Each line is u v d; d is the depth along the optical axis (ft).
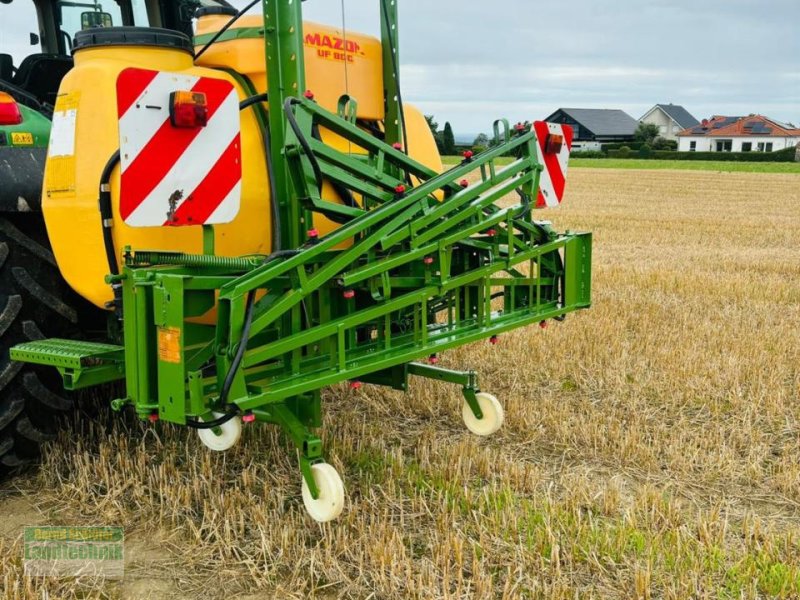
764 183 120.26
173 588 9.16
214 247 9.96
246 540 10.12
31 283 10.89
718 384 17.10
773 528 10.71
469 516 10.85
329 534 10.00
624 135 318.24
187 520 10.41
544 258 13.43
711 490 12.06
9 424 11.17
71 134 9.71
